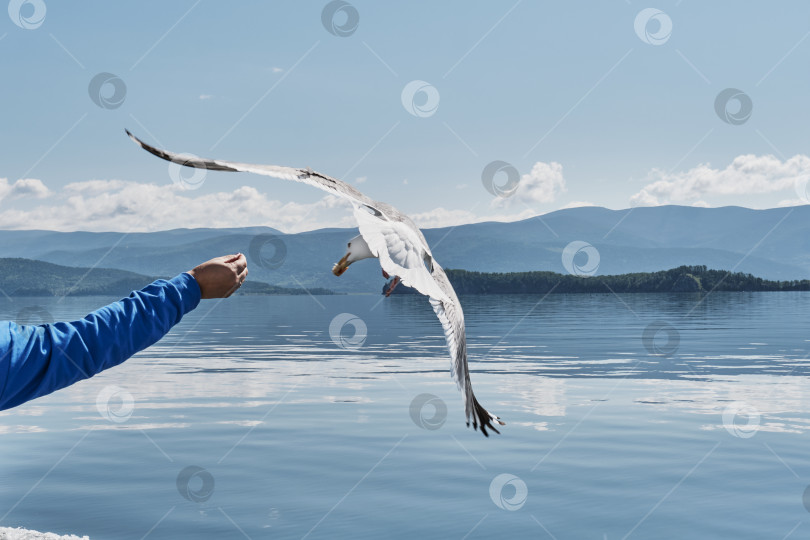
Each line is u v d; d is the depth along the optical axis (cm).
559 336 3481
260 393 1641
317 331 4397
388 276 200
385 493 845
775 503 799
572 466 962
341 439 1130
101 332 186
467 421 225
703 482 884
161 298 193
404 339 3491
